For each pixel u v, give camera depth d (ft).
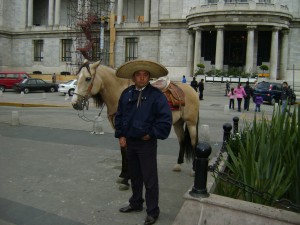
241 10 137.59
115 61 184.24
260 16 138.41
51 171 26.50
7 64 212.84
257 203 15.37
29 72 209.36
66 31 195.72
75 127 48.60
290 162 17.11
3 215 18.35
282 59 151.84
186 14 162.81
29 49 210.18
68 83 116.57
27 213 18.66
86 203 20.20
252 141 19.67
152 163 17.38
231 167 19.10
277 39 144.46
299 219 13.17
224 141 24.85
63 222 17.65
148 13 181.98
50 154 32.09
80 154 32.30
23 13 212.23
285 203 15.39
